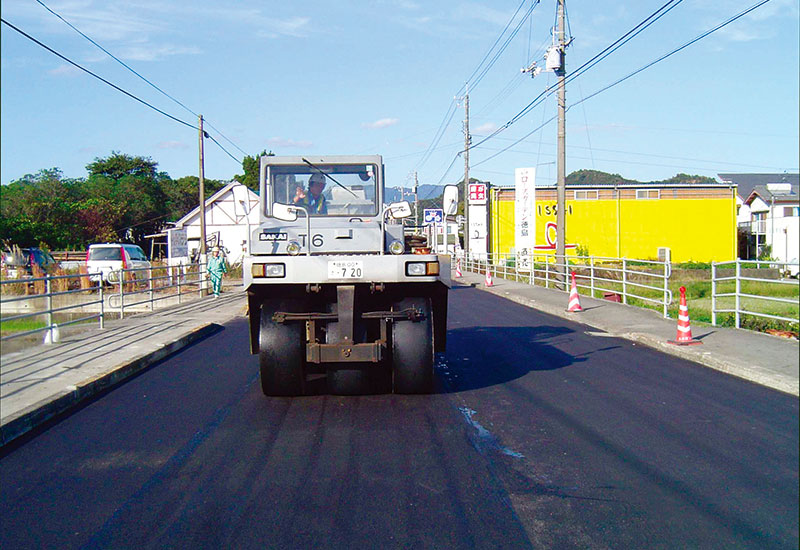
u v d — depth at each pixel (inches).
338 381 343.0
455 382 380.2
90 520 197.9
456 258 1572.3
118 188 2379.4
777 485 217.5
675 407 317.4
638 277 1302.9
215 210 1932.8
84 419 313.7
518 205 1285.7
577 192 1900.8
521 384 372.5
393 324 331.0
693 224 1918.1
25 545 182.5
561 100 1011.9
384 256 313.4
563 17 991.6
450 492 214.2
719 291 997.2
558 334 580.4
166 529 190.4
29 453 263.3
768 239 1501.0
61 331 582.2
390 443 265.7
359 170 367.6
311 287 317.1
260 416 310.3
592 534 183.8
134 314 822.5
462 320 693.9
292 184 366.6
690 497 208.5
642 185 1907.0
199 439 276.8
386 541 180.4
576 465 238.1
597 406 320.8
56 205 1909.4
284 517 196.7
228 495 214.7
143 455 257.6
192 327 620.7
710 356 426.6
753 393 345.4
